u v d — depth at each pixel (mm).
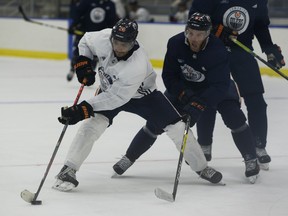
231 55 11328
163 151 12656
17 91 21688
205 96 9938
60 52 34344
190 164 10219
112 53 9367
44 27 34719
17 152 12336
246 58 11367
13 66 30516
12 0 37438
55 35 34406
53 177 10438
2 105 18531
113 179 10500
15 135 14086
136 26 9078
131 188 9953
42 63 32281
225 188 10102
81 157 9641
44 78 25828
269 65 10711
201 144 11477
